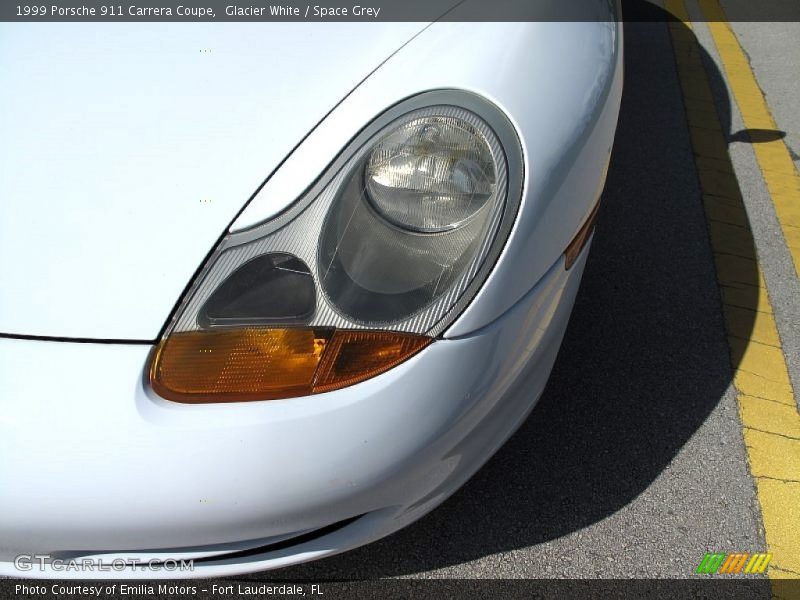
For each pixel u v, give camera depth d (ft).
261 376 3.64
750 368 6.91
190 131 4.14
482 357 3.84
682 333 7.30
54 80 4.52
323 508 3.76
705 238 8.75
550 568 5.24
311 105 4.18
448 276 3.80
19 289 3.71
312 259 3.83
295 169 3.97
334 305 3.76
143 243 3.80
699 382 6.73
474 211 3.89
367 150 4.00
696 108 11.84
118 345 3.59
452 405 3.81
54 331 3.61
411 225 3.90
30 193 4.00
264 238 3.84
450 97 4.09
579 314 7.50
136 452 3.46
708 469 5.94
